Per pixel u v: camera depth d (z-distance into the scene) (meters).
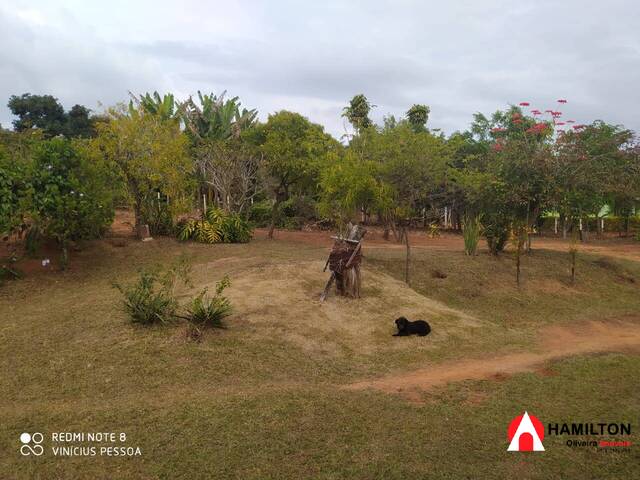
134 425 5.42
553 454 5.21
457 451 5.18
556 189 17.09
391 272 14.13
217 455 4.89
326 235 23.47
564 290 14.83
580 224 27.22
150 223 17.38
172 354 7.41
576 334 11.19
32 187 12.30
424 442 5.32
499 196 17.12
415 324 9.55
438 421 5.84
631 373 7.78
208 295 10.00
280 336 8.59
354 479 4.61
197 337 7.95
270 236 20.33
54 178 12.82
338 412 5.93
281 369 7.47
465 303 12.97
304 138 21.44
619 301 14.64
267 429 5.40
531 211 18.44
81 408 5.88
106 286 11.69
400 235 22.55
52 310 9.56
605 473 4.91
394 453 5.07
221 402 6.01
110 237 16.72
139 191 17.06
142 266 13.82
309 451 5.04
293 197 27.88
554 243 25.67
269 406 5.94
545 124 17.94
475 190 18.95
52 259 13.80
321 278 11.86
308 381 7.18
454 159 26.38
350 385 7.11
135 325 8.34
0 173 11.95
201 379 6.84
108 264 13.95
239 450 4.98
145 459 4.80
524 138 18.91
